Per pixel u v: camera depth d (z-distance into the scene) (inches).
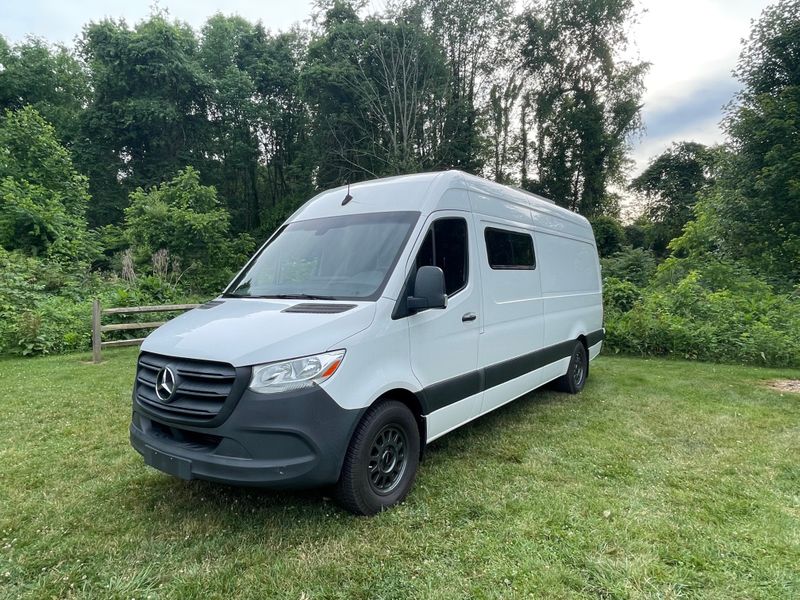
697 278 481.7
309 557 106.7
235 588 97.0
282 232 170.4
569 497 134.6
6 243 549.6
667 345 375.2
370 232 146.9
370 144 1059.9
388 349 126.3
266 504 130.3
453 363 151.5
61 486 142.2
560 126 1194.0
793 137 578.9
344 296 132.6
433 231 147.1
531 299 203.0
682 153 1665.8
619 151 1213.1
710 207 677.3
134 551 109.9
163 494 136.9
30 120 722.2
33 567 104.0
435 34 1056.8
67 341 377.7
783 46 620.1
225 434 105.6
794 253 578.2
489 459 163.9
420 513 125.4
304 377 108.0
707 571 101.8
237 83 1362.0
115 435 186.4
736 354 351.9
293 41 1489.9
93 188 1250.0
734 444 179.8
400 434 133.5
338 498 120.6
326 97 1054.4
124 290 449.1
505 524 120.3
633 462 161.6
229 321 124.5
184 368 113.0
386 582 98.3
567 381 251.3
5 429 193.2
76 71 1423.5
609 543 111.8
